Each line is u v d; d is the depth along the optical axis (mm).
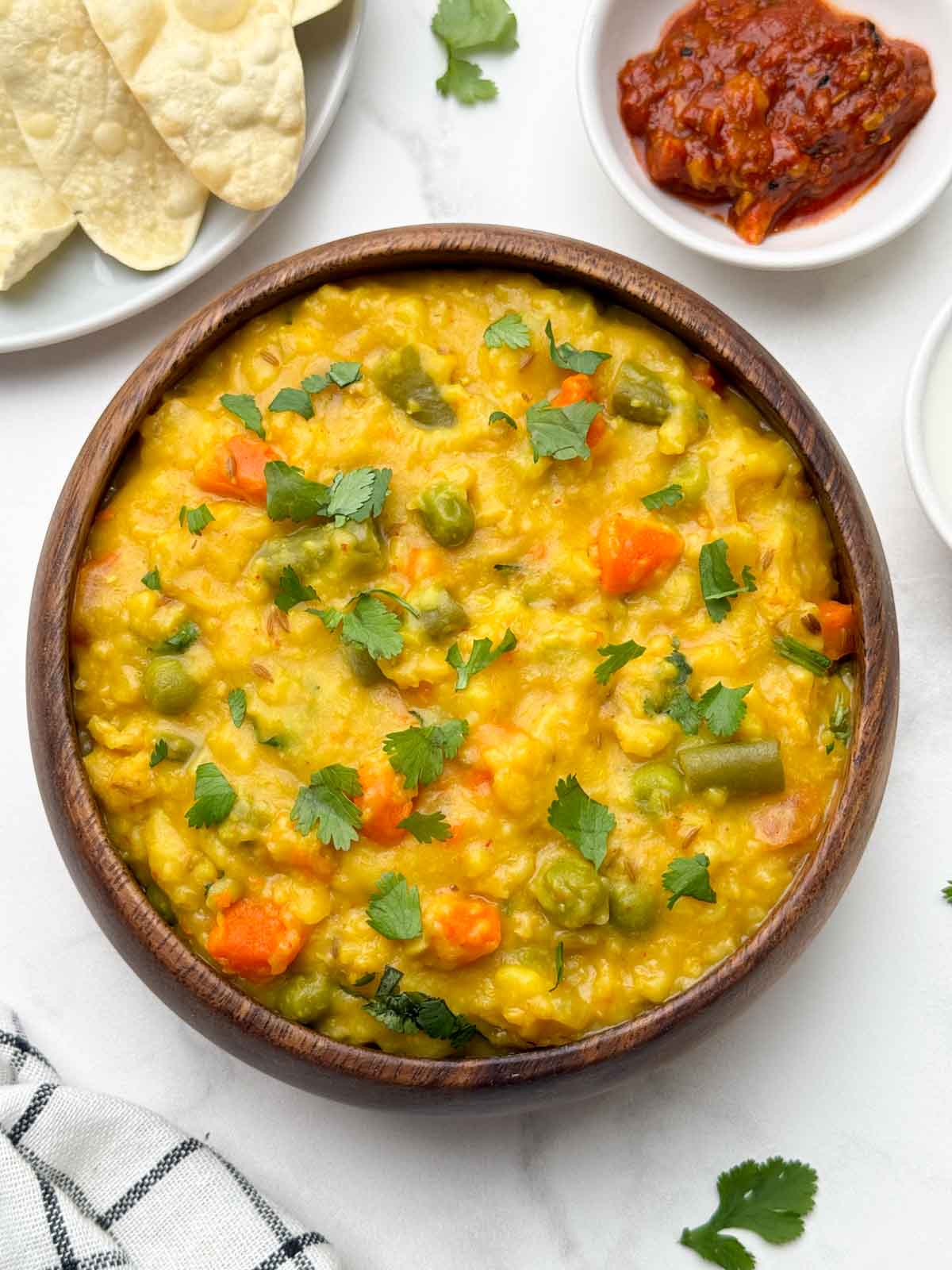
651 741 394
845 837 392
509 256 411
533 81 482
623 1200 467
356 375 408
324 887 397
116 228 456
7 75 439
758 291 479
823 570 414
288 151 446
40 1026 472
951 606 471
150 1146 447
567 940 394
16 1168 436
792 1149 468
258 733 400
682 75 457
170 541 406
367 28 481
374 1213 467
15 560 479
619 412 410
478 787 396
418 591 399
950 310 437
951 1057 467
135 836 406
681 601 404
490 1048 402
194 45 437
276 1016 390
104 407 480
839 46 451
